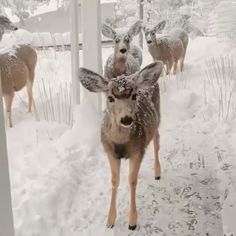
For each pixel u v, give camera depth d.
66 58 10.83
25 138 6.47
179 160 5.82
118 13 13.38
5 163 3.45
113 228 4.43
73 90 7.00
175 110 7.44
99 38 6.45
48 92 8.41
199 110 7.43
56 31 14.51
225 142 6.24
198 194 5.01
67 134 6.34
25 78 7.46
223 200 4.83
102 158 5.84
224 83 8.38
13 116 7.43
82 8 6.39
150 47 9.43
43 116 7.37
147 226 4.48
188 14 12.70
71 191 4.97
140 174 5.48
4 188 3.48
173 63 10.18
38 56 10.93
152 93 5.06
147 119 4.57
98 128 6.34
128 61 7.50
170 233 4.37
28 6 14.16
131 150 4.36
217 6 11.46
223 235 4.22
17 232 4.16
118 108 4.02
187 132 6.66
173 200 4.92
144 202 4.89
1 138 3.38
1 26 8.30
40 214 4.44
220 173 5.40
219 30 11.36
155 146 5.30
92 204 4.79
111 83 4.10
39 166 5.46
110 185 5.17
